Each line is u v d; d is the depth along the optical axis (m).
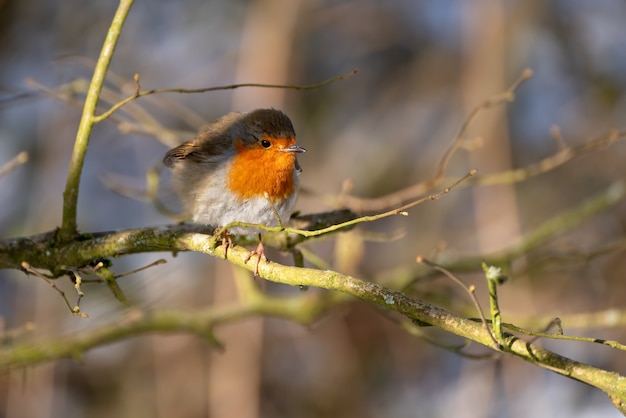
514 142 12.88
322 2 13.21
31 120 12.63
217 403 11.55
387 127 13.41
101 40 13.05
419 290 10.16
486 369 11.55
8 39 13.06
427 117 13.41
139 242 6.21
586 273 12.12
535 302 12.15
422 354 12.74
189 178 7.59
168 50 13.62
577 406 11.63
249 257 5.80
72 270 6.13
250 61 12.45
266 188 7.32
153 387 12.33
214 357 11.89
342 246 9.38
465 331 4.96
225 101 13.37
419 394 12.56
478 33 12.57
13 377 11.08
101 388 12.31
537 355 4.81
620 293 12.09
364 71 13.59
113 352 12.50
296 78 12.85
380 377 12.70
